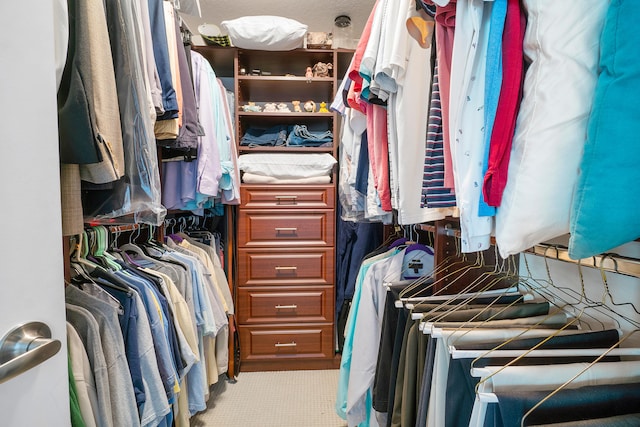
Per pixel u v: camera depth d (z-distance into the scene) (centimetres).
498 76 51
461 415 63
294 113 199
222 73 228
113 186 74
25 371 38
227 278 200
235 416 160
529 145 46
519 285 96
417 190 93
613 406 46
